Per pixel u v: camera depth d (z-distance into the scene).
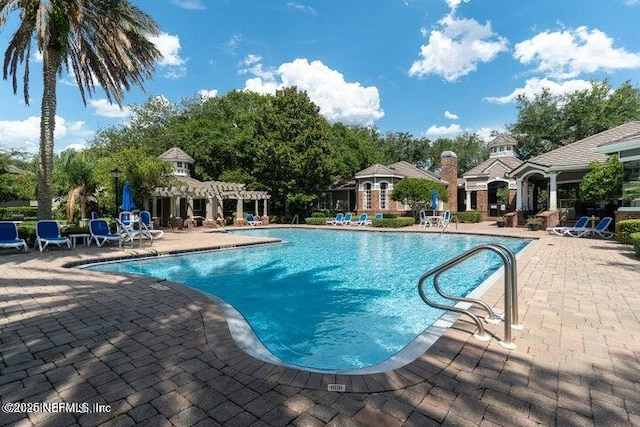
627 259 9.03
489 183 30.52
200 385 2.82
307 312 6.33
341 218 26.89
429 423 2.31
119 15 12.44
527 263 8.48
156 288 6.13
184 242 13.86
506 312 3.54
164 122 37.25
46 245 11.22
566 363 3.16
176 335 3.91
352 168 34.09
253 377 2.95
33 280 6.78
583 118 31.52
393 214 26.88
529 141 35.59
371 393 2.68
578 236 15.25
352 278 9.07
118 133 34.06
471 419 2.35
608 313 4.61
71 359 3.31
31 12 10.63
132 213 13.66
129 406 2.53
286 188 28.83
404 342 4.95
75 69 12.86
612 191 14.70
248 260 11.52
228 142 30.83
